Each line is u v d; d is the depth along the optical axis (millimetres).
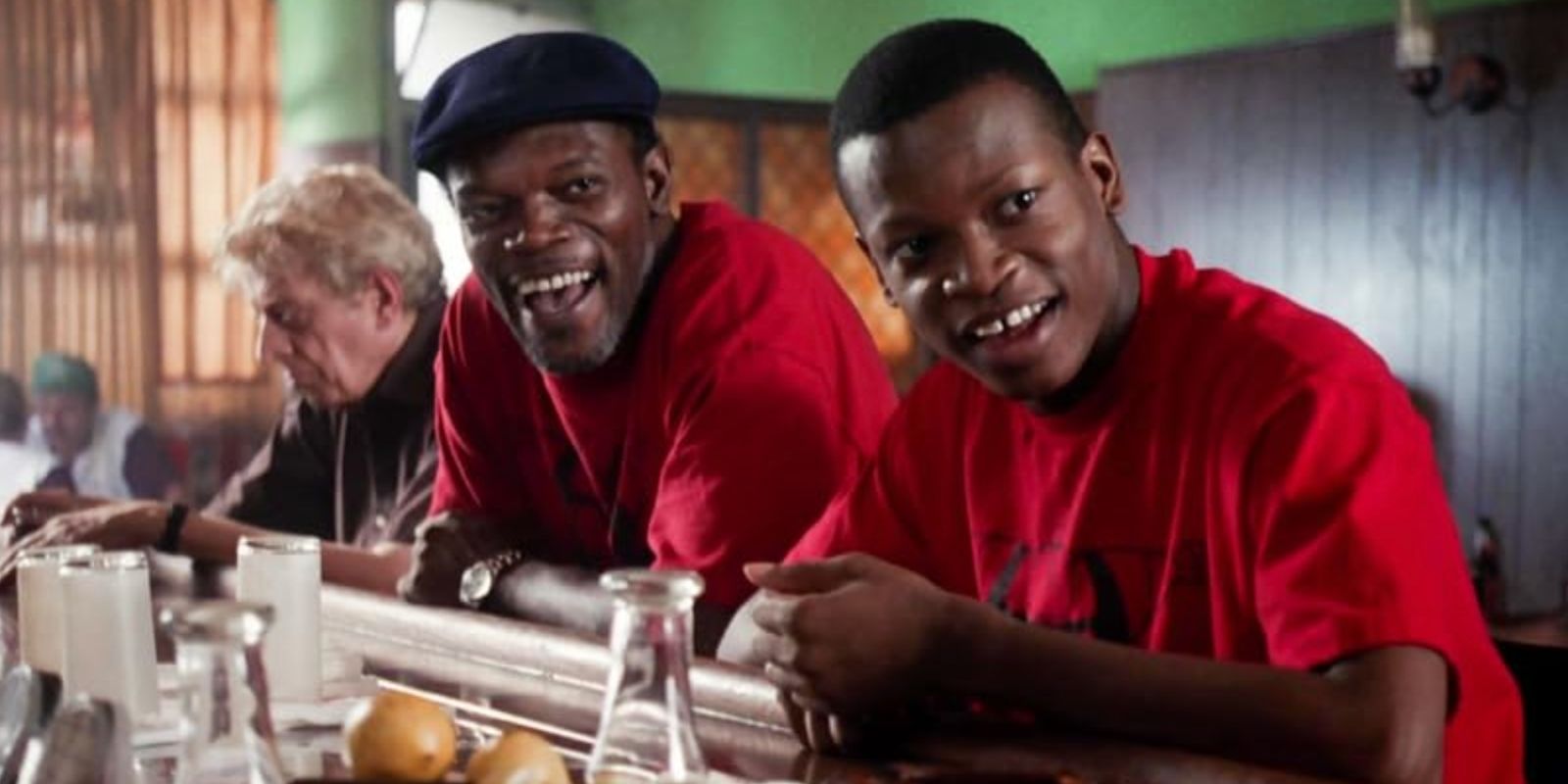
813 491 2303
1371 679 1524
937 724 1657
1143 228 6066
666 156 2447
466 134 2318
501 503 2666
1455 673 1570
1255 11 5723
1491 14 5121
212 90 7277
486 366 2639
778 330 2352
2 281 7082
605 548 2574
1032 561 1889
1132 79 6082
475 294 2652
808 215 6719
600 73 2338
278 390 7398
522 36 2363
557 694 1931
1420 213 5320
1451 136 5238
